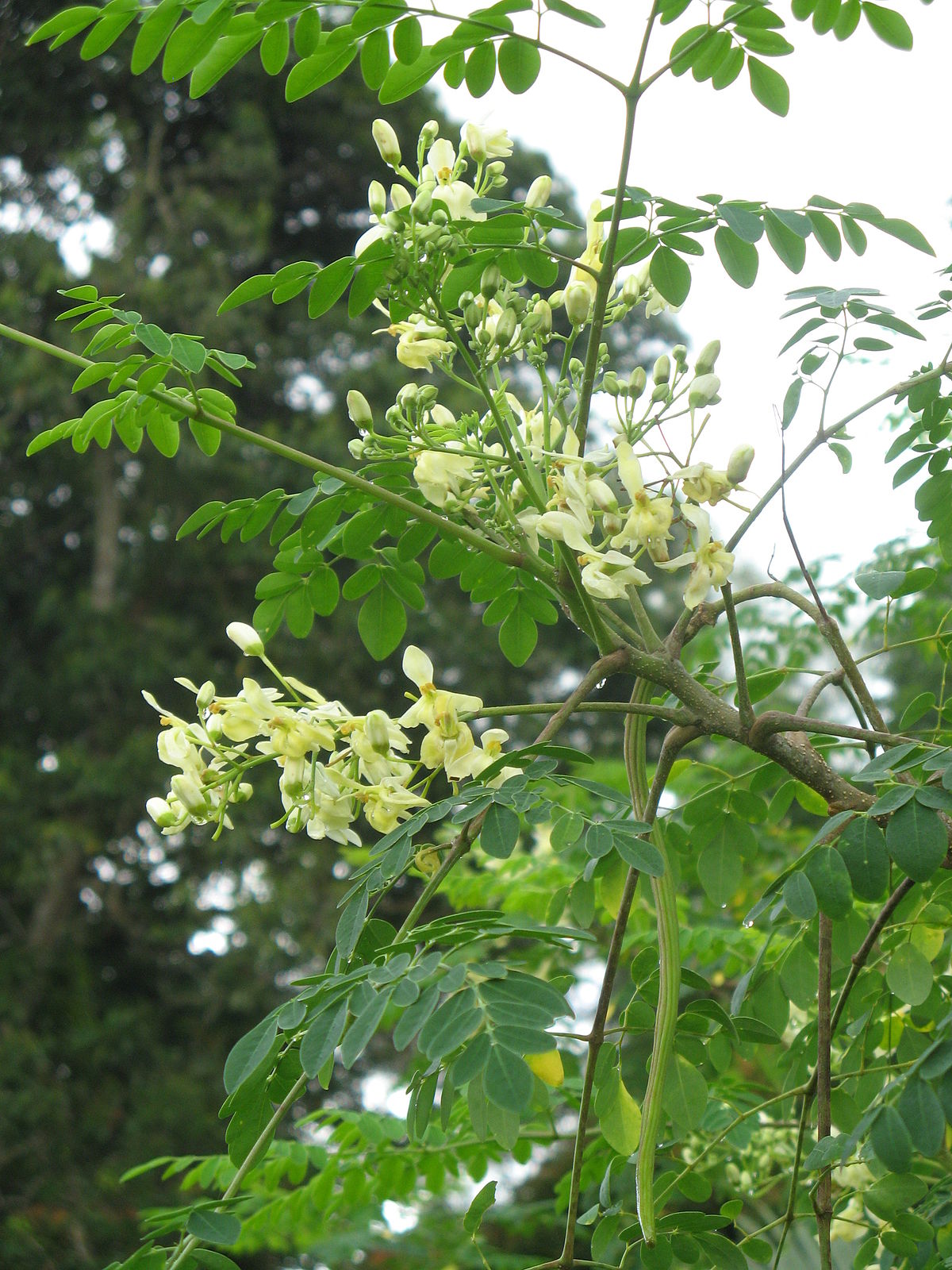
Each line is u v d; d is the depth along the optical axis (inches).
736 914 162.7
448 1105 58.7
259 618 91.7
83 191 601.9
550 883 142.9
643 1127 66.9
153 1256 63.0
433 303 73.9
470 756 69.8
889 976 80.4
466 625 545.3
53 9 586.6
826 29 72.6
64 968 517.7
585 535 67.9
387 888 65.8
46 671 562.9
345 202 663.1
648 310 80.2
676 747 70.7
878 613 135.2
